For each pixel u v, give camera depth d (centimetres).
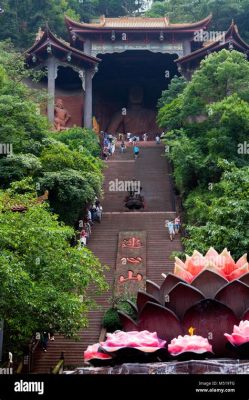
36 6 6850
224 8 6831
